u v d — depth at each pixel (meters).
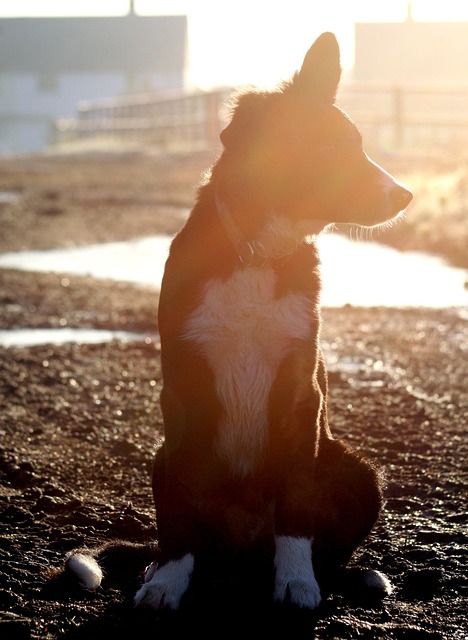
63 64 120.94
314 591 5.91
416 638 5.52
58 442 9.11
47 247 22.55
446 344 12.98
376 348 12.81
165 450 6.23
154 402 10.52
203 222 6.39
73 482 8.07
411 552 6.69
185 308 6.21
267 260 6.25
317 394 6.23
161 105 64.56
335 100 6.91
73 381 11.30
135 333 14.07
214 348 6.20
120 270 19.36
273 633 5.62
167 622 5.73
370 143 39.53
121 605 5.94
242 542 6.41
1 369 11.76
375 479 6.44
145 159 51.31
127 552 6.49
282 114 6.45
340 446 6.57
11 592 5.96
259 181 6.34
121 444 9.02
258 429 6.32
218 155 6.95
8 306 15.85
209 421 6.27
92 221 27.09
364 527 6.38
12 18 125.25
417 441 9.08
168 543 6.05
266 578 6.36
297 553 6.02
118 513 7.35
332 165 6.52
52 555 6.62
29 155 67.00
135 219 27.27
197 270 6.25
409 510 7.53
